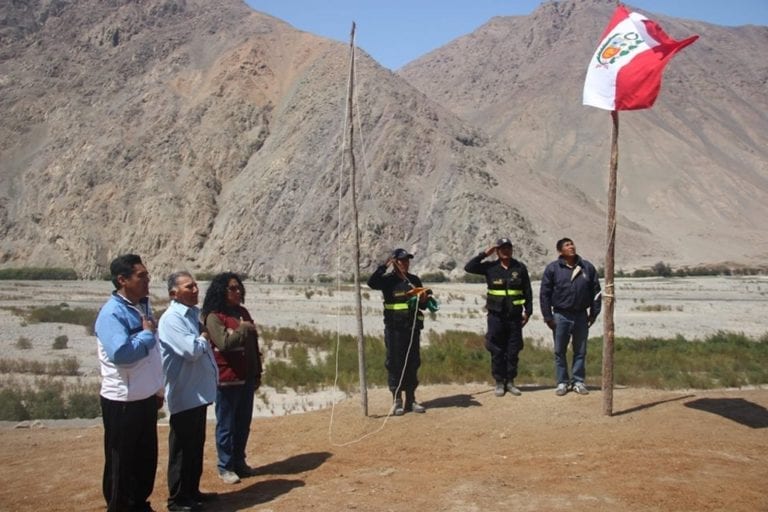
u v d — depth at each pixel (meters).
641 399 10.98
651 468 7.47
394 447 9.08
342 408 11.39
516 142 157.00
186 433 6.95
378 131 88.62
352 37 11.34
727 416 9.79
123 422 6.37
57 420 12.96
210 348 7.30
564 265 11.38
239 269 80.31
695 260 87.12
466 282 68.81
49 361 21.02
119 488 6.36
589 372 16.56
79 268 90.81
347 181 81.19
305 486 7.51
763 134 166.75
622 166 134.62
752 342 22.33
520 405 10.82
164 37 127.00
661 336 25.83
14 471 8.80
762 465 7.58
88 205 96.38
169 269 86.50
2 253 96.19
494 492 6.84
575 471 7.49
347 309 40.22
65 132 110.44
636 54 9.70
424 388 12.99
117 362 6.16
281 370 17.50
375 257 74.81
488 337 11.69
